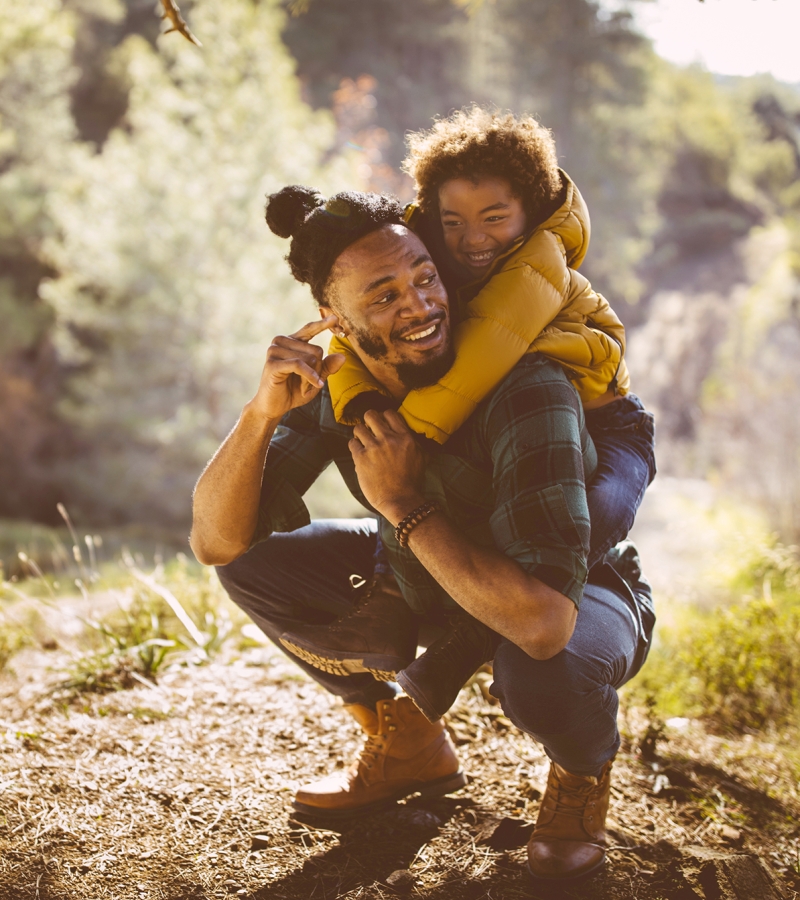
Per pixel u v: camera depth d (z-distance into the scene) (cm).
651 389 3744
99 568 614
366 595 204
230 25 1418
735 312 3772
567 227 196
